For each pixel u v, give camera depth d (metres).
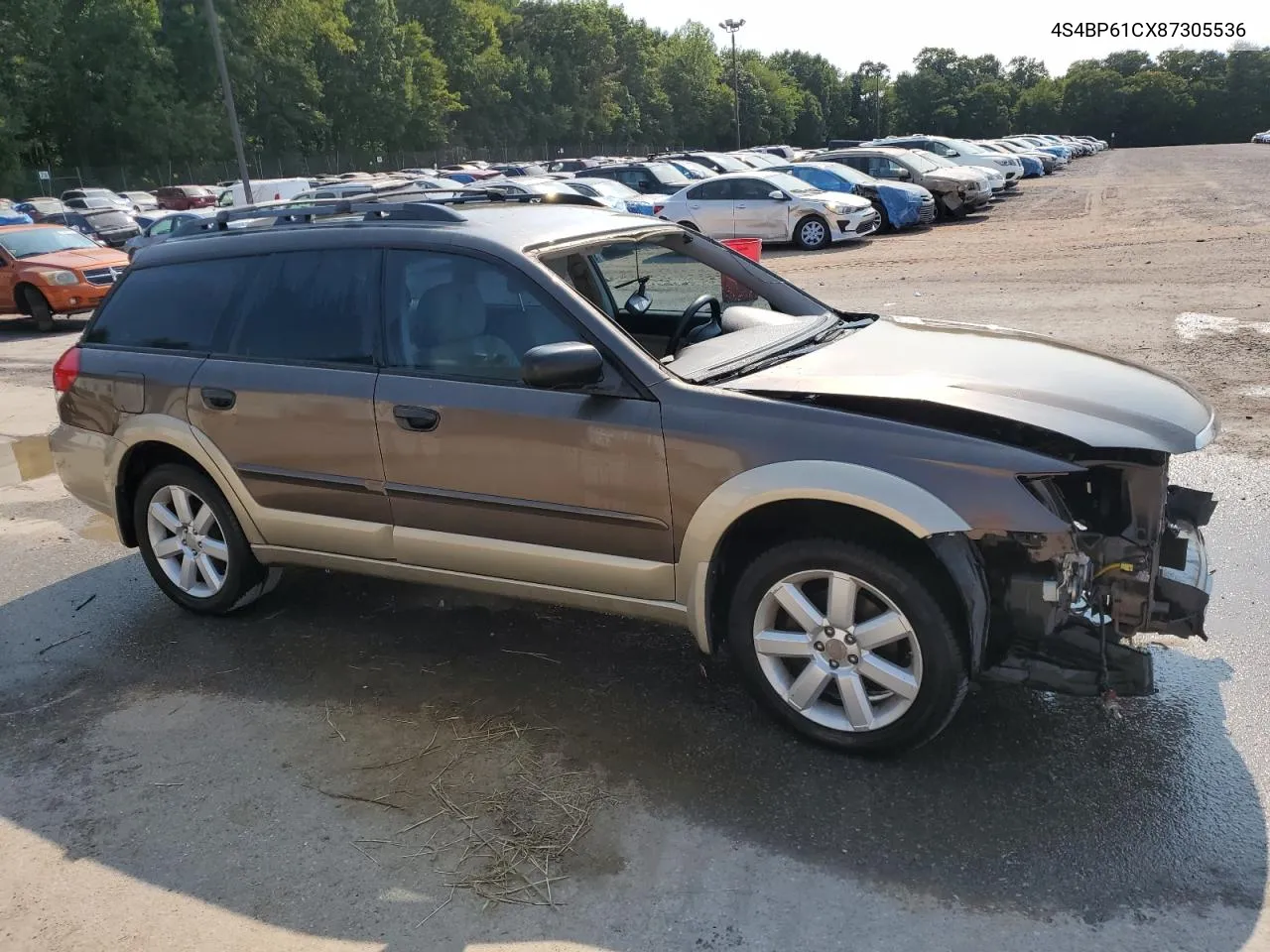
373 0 64.69
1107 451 2.99
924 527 2.87
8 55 48.50
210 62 54.97
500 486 3.59
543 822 3.01
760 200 18.62
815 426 3.07
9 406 9.69
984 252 16.08
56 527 6.06
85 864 2.95
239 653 4.25
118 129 52.41
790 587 3.22
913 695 3.04
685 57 95.56
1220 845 2.75
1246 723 3.30
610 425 3.33
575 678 3.87
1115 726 3.33
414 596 4.75
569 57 85.31
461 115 77.25
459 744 3.46
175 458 4.50
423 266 3.79
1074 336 9.03
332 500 4.02
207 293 4.32
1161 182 31.34
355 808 3.13
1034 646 3.00
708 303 4.55
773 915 2.58
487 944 2.54
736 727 3.46
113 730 3.69
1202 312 9.81
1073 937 2.45
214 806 3.19
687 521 3.27
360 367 3.88
